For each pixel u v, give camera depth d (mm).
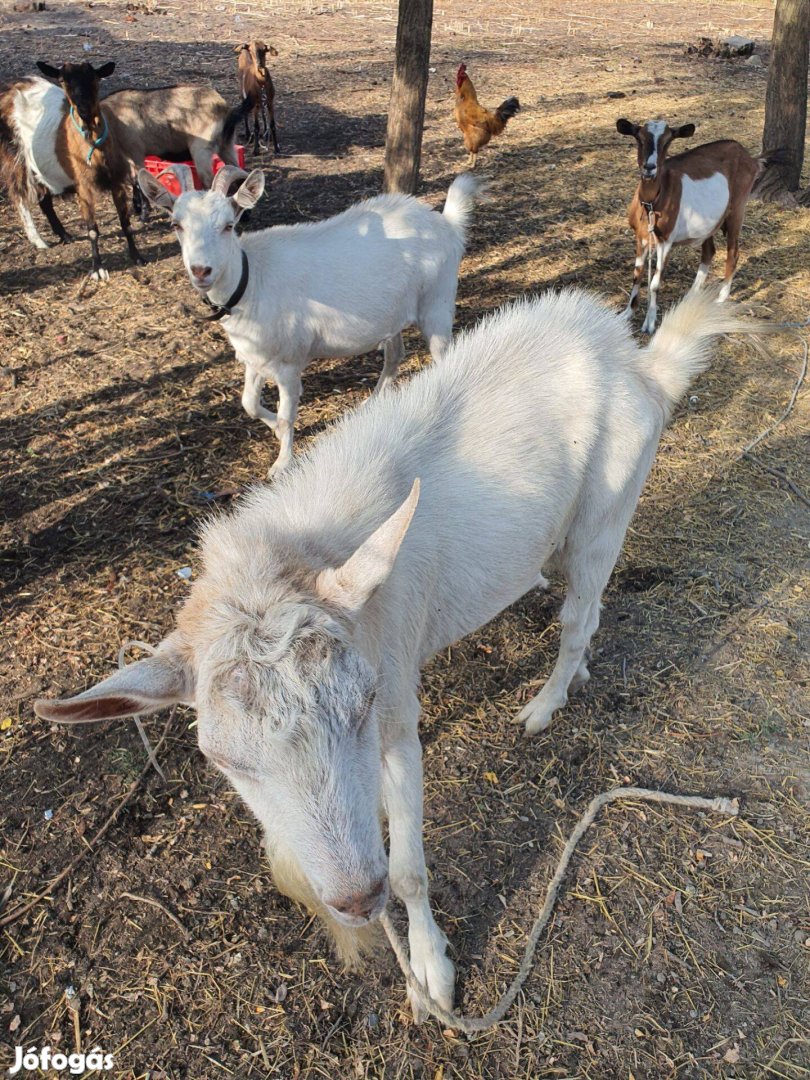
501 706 1466
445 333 2188
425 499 1045
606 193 3797
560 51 6945
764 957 1111
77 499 1930
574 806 1303
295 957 1112
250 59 4113
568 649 1354
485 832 1263
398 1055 1019
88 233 3213
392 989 1084
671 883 1196
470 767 1358
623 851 1238
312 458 1067
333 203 3684
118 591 1677
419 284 2070
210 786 1324
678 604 1671
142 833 1253
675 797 1300
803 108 3746
